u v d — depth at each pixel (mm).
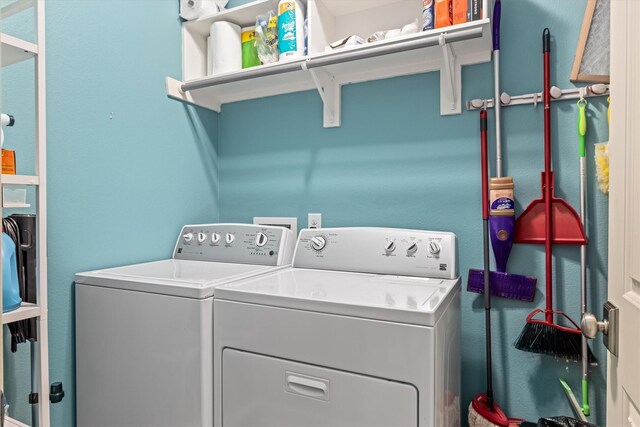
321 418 1027
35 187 1255
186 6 1895
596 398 1372
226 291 1174
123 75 1657
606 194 1363
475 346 1558
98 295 1375
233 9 1804
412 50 1493
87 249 1508
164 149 1850
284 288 1198
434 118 1656
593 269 1390
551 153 1453
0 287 642
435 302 1022
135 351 1286
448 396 1149
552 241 1424
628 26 840
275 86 1964
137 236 1713
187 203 1976
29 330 1147
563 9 1449
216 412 1172
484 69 1572
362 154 1804
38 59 1131
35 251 1145
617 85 898
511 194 1455
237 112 2121
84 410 1402
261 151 2055
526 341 1398
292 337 1074
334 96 1850
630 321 812
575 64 1411
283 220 1985
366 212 1790
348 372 1006
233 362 1150
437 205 1645
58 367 1406
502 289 1484
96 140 1544
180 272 1463
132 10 1703
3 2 1219
